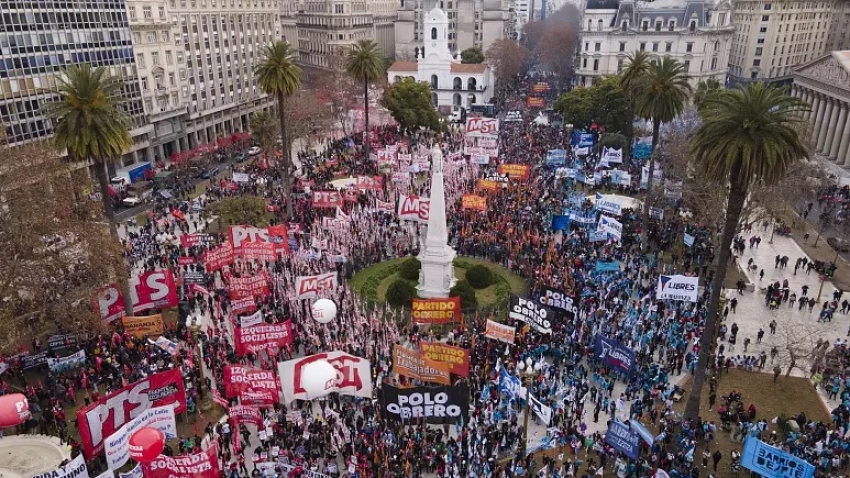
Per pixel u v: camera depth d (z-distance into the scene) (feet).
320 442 115.14
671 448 120.16
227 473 110.63
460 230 214.28
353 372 116.88
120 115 162.71
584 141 268.21
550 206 229.45
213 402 132.87
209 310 165.58
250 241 175.94
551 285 169.37
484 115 456.45
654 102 202.28
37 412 127.44
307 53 597.52
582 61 497.46
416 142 354.74
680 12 456.86
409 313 167.32
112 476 91.20
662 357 146.10
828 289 190.60
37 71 254.06
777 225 236.02
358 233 213.46
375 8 615.98
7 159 135.74
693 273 187.52
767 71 500.74
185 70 346.74
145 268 189.26
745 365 148.05
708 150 120.37
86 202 149.69
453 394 107.55
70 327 138.41
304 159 322.14
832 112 321.52
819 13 524.52
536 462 115.65
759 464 99.50
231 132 400.88
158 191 270.46
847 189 264.31
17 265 136.15
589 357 142.41
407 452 112.68
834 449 113.70
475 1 617.21
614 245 198.39
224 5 375.45
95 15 279.28
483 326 157.48
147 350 144.77
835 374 142.51
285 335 134.00
